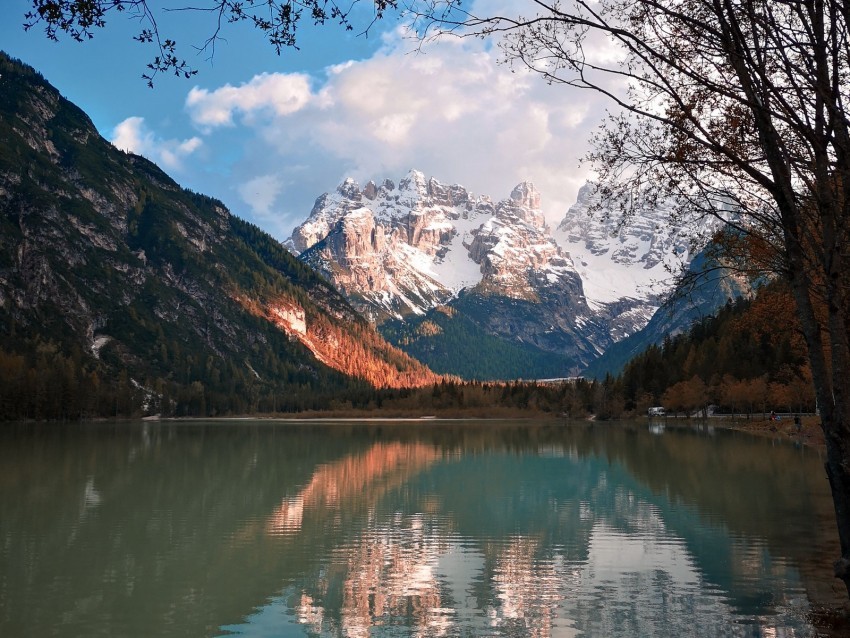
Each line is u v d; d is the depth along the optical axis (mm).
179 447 107750
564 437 131500
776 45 14414
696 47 15695
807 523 38062
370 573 29938
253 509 46719
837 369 14305
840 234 14266
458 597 26344
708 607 24141
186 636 22672
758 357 170750
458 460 83438
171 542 36344
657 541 34750
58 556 33438
